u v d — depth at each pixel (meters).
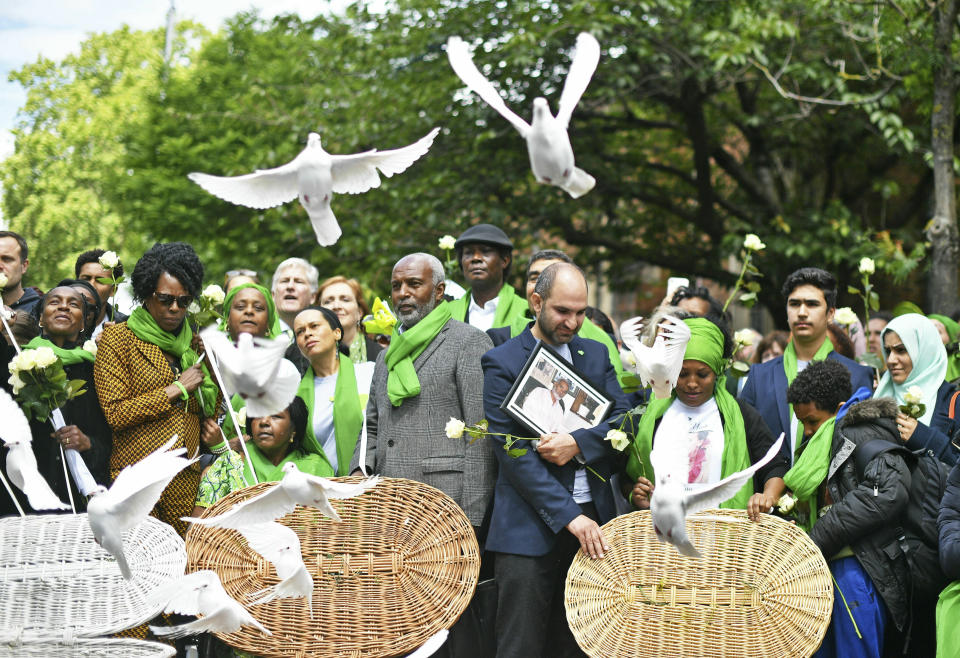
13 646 4.36
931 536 4.60
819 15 11.88
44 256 27.86
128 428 5.00
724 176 16.34
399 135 14.07
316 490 3.65
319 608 4.55
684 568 4.53
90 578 4.53
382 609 4.57
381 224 13.95
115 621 4.45
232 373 3.18
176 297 5.07
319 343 5.62
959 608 4.44
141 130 18.05
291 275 6.95
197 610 3.93
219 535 4.55
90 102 32.44
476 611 4.87
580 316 4.80
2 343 5.49
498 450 4.80
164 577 4.46
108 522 3.59
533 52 12.46
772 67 12.85
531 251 14.79
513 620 4.71
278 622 4.52
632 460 4.95
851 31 10.61
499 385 4.84
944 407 5.47
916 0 8.88
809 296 5.65
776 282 13.27
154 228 17.16
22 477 4.30
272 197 3.27
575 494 4.86
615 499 4.97
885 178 15.23
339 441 5.48
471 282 6.22
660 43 12.70
